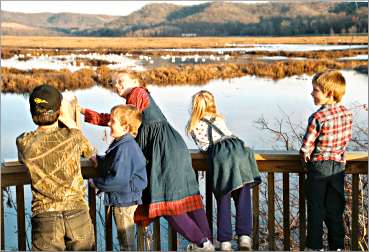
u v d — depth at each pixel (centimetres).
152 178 343
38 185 313
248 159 349
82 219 317
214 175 345
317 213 342
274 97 2084
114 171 325
